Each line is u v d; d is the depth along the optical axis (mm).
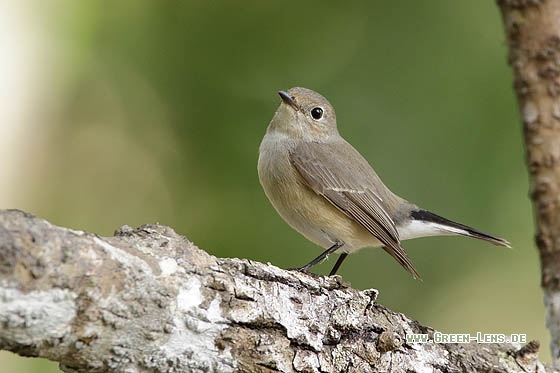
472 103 11672
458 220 11648
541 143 6457
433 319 12430
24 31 12031
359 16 12297
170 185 12289
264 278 5930
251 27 12383
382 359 6441
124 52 12359
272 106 12133
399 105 11914
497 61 11609
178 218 11938
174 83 12328
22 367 10391
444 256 12562
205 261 5656
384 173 11727
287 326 5910
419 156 11727
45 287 4562
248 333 5711
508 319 12578
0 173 12203
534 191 6539
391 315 6785
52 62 12234
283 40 12344
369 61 12148
